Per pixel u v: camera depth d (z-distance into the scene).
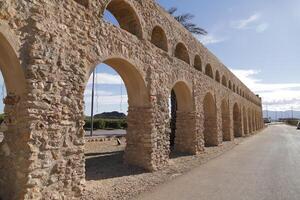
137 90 10.79
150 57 11.02
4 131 6.40
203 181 9.28
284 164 12.90
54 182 6.47
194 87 15.63
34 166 6.00
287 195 7.65
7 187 6.18
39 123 6.19
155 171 10.61
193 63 16.02
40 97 6.25
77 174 7.12
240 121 31.52
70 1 7.25
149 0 11.35
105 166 10.86
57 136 6.63
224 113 24.98
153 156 10.66
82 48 7.55
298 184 8.95
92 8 8.06
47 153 6.34
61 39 6.88
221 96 21.97
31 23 6.14
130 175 9.73
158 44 12.85
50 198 6.34
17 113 6.17
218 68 21.81
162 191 7.98
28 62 6.07
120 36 9.22
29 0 6.11
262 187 8.52
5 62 6.04
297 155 16.22
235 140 26.05
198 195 7.59
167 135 11.98
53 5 6.70
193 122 15.40
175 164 12.30
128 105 11.12
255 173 10.70
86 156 14.02
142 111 10.82
